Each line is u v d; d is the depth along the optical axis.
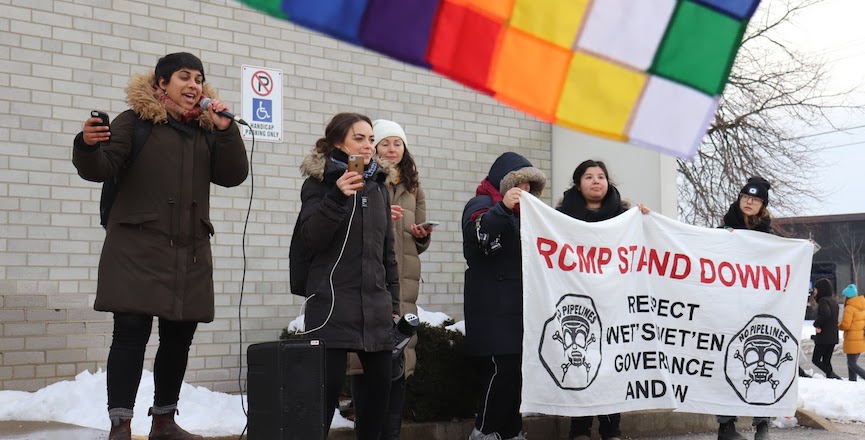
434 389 6.38
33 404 5.80
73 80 7.18
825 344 14.98
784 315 6.58
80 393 6.05
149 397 6.21
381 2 2.45
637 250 6.21
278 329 8.06
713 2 2.81
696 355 6.39
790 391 6.56
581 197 6.24
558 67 2.69
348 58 8.53
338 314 4.50
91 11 7.27
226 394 7.14
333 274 4.55
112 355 4.30
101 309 4.26
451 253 9.14
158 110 4.39
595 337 5.88
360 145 4.70
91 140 3.99
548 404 5.65
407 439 6.19
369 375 4.70
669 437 7.34
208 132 4.62
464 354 6.47
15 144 6.93
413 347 5.95
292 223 8.17
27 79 6.99
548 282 5.68
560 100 2.69
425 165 8.99
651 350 6.17
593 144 9.59
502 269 5.73
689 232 6.39
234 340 7.82
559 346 5.69
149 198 4.37
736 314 6.46
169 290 4.34
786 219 21.14
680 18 2.79
